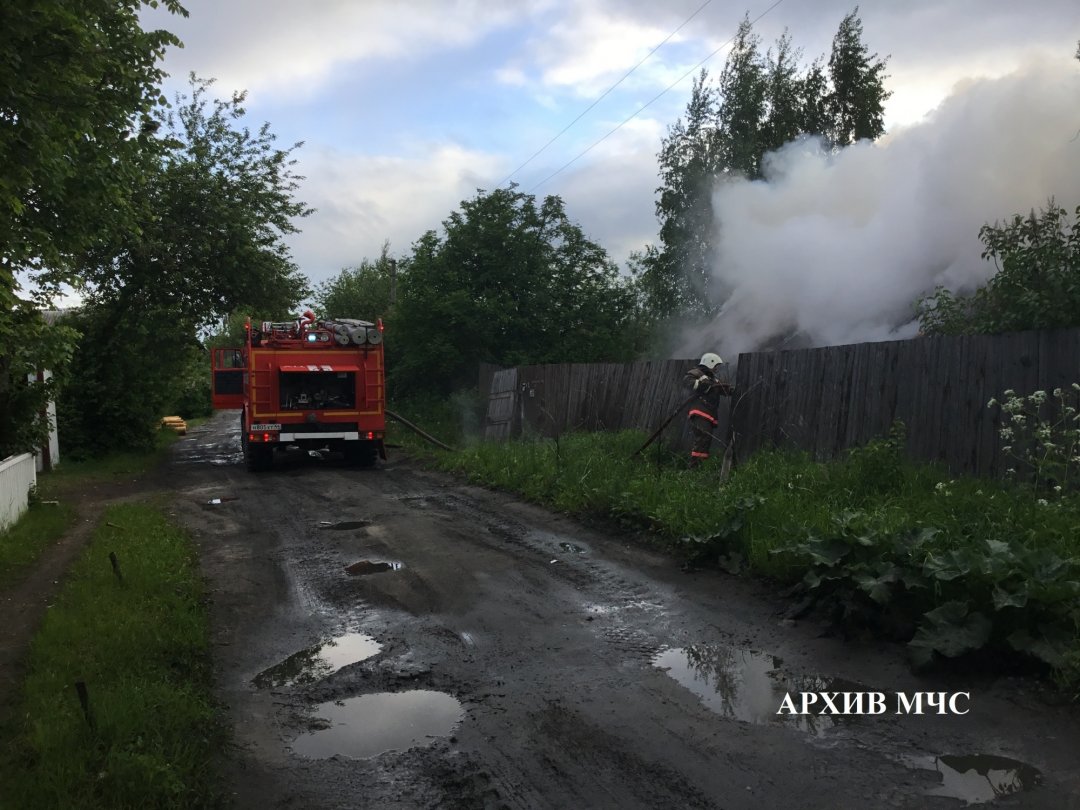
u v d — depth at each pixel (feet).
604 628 17.83
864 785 10.77
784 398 31.48
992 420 23.12
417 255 69.51
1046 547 15.70
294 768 12.13
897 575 15.58
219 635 18.52
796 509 22.39
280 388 51.26
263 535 30.14
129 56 25.75
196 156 62.03
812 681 14.32
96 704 13.23
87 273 57.72
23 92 18.12
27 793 11.02
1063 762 10.98
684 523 24.44
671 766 11.64
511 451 42.09
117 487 46.55
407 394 73.97
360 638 18.11
